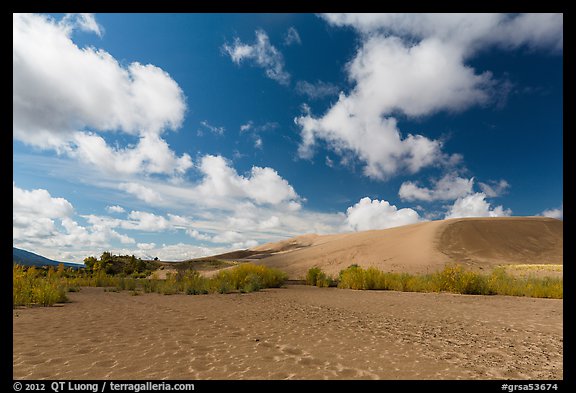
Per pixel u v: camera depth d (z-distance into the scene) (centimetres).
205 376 376
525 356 479
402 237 4688
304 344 528
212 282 1714
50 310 866
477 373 404
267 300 1180
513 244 4491
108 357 440
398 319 783
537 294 1336
